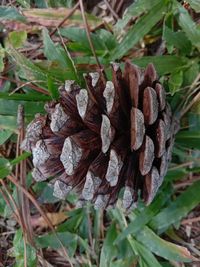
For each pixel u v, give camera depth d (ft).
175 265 0.80
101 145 0.62
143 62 0.76
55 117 0.60
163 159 0.62
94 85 0.61
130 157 0.63
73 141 0.59
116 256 0.81
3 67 0.78
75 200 0.83
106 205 0.65
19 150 0.79
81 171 0.63
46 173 0.63
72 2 0.84
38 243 0.83
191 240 0.80
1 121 0.79
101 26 0.82
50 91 0.71
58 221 0.84
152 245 0.79
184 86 0.75
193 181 0.78
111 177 0.59
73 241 0.83
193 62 0.76
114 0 0.82
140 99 0.61
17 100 0.77
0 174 0.77
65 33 0.81
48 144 0.61
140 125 0.58
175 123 0.71
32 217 0.85
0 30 0.83
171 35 0.75
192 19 0.77
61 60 0.78
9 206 0.81
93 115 0.61
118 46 0.77
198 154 0.77
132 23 0.81
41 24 0.82
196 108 0.73
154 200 0.78
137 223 0.78
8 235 0.86
